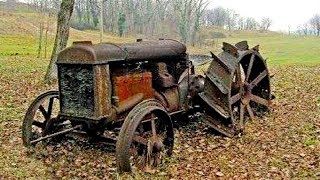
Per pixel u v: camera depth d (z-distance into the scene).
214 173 6.86
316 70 19.03
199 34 75.62
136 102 7.32
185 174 6.81
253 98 9.69
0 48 34.34
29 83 14.83
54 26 55.44
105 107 6.77
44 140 7.77
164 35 79.25
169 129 7.30
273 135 8.73
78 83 6.82
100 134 7.44
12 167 7.04
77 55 6.71
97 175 6.75
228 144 8.26
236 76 9.18
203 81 9.05
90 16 89.75
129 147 6.42
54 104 10.57
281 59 30.06
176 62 8.44
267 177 6.69
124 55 7.10
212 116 8.87
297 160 7.36
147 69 7.83
